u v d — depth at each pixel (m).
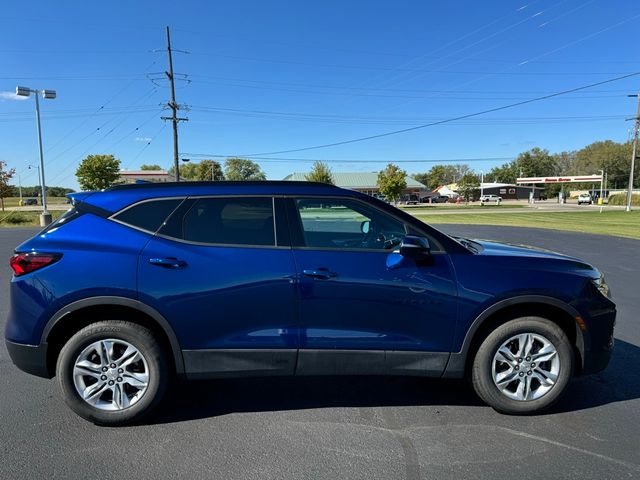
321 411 3.65
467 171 159.75
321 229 3.52
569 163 146.38
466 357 3.44
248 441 3.20
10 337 3.33
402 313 3.37
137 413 3.37
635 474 2.80
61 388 3.34
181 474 2.81
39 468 2.87
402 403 3.79
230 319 3.31
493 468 2.87
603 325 3.53
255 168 132.75
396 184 71.50
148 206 3.44
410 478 2.76
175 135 42.56
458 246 3.52
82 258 3.27
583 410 3.65
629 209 48.97
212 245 3.36
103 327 3.30
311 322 3.35
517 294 3.39
